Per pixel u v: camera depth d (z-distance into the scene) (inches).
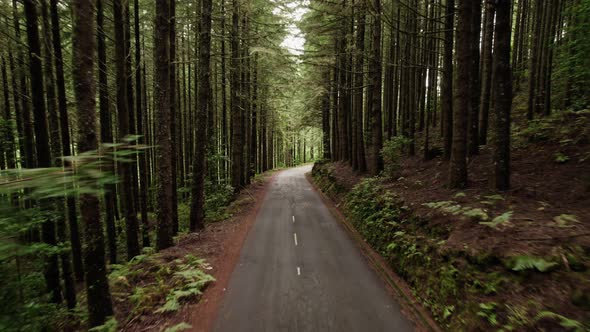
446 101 431.8
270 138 1615.4
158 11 313.1
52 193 56.9
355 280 253.1
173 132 477.7
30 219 118.9
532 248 170.6
